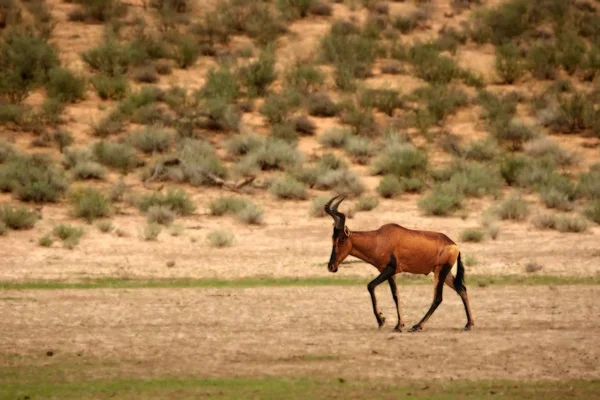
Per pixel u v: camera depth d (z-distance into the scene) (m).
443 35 178.00
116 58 154.50
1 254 88.62
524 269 86.69
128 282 80.31
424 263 58.72
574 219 102.69
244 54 163.88
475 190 116.62
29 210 104.88
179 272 84.62
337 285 78.88
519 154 132.50
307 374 49.53
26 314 65.00
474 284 79.88
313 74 153.62
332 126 141.50
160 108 140.00
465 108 150.12
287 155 125.19
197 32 171.00
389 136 135.25
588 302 70.69
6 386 46.84
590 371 50.53
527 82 162.25
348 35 171.75
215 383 47.59
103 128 132.12
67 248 91.69
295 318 64.44
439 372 50.06
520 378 49.06
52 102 135.00
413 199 115.19
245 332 59.78
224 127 137.62
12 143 127.25
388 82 157.62
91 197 104.88
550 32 184.38
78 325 61.78
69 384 47.34
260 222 103.94
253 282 80.62
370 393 45.94
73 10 173.50
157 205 105.31
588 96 154.25
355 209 109.81
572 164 130.88
